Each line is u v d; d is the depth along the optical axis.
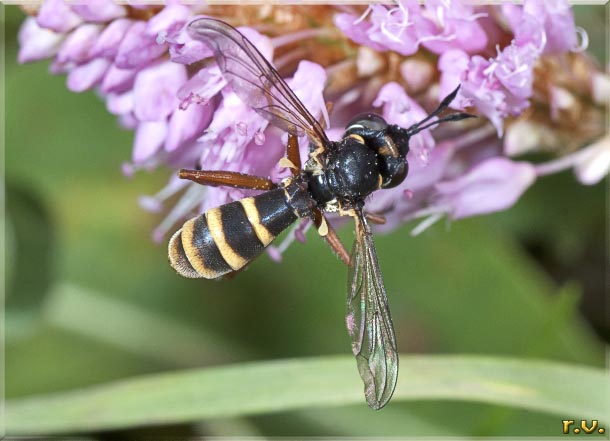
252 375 0.11
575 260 0.13
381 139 0.10
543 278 0.13
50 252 0.13
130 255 0.13
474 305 0.12
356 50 0.10
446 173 0.11
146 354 0.13
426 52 0.10
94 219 0.13
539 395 0.11
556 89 0.11
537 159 0.12
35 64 0.13
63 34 0.10
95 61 0.10
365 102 0.11
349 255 0.10
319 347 0.13
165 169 0.13
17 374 0.13
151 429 0.13
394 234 0.12
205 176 0.10
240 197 0.10
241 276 0.13
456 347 0.12
